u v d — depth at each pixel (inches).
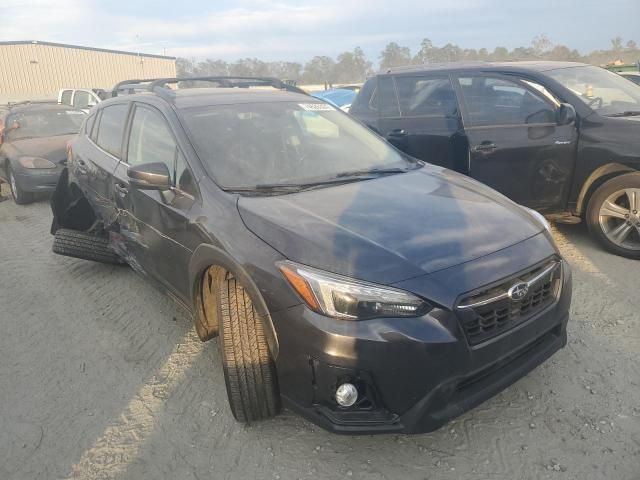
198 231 119.0
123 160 166.7
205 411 121.2
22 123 374.3
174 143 138.3
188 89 170.4
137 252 158.6
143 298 183.2
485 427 111.3
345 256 96.5
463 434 109.8
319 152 145.2
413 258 97.1
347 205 115.9
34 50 1451.8
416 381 91.0
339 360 90.9
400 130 237.8
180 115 142.7
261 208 112.9
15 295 193.2
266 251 102.2
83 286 197.3
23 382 137.7
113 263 204.7
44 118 386.6
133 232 157.6
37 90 1475.1
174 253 132.0
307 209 112.9
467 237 105.3
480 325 95.1
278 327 97.9
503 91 212.1
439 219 111.2
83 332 162.4
